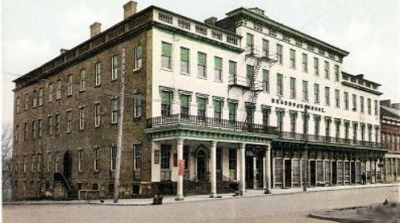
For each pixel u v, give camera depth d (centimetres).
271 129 3922
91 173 3919
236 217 1898
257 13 4172
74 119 4269
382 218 1734
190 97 3534
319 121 5041
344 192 3753
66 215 2048
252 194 3434
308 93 4900
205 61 3700
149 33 3328
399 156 6688
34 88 5106
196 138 3116
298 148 4597
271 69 4400
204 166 3578
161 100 3334
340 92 5475
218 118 3750
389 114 6638
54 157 4569
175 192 3297
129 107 3491
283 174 4384
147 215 1995
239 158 3503
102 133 3809
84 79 4153
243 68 4059
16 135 5450
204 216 1939
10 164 5819
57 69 4591
